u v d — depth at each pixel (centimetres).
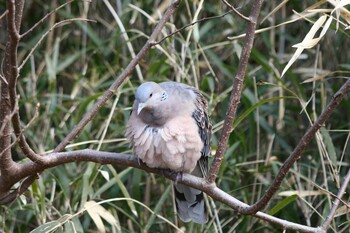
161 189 1032
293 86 1096
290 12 1118
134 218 1007
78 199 956
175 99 751
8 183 667
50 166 658
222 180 1000
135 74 1124
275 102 1079
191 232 929
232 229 947
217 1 1090
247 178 1021
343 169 1031
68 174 1000
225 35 1109
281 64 1006
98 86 1087
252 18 597
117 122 1039
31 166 658
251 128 1006
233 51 1102
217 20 1103
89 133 1016
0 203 684
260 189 993
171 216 998
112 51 1135
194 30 943
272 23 1093
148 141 732
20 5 580
